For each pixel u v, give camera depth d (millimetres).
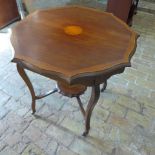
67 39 1294
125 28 1420
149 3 3469
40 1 3273
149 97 1864
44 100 1792
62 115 1679
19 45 1230
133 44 1270
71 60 1137
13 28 1379
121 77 2078
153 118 1682
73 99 1814
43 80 1987
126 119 1663
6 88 1898
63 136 1529
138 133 1566
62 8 1652
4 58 2223
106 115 1686
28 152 1433
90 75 1068
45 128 1579
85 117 1418
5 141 1492
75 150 1449
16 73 2059
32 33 1337
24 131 1557
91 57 1160
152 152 1453
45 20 1478
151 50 2479
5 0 2592
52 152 1435
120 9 2629
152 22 3055
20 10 2863
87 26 1431
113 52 1199
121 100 1819
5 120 1628
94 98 1256
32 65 1108
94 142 1498
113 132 1565
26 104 1761
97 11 1625
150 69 2199
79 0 3488
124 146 1481
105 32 1370
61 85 1620
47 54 1172
